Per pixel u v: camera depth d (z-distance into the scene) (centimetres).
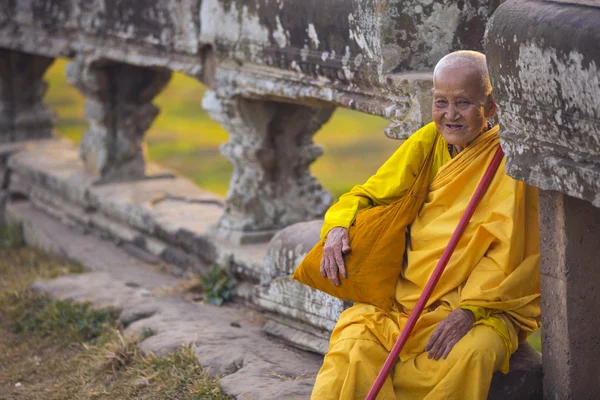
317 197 1101
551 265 615
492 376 639
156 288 1084
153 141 2391
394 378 636
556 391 631
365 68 758
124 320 952
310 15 815
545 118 552
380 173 685
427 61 750
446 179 645
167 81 1371
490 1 753
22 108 1684
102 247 1297
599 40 497
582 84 514
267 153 1044
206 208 1247
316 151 1084
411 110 722
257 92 938
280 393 704
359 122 2584
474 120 619
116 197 1309
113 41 1202
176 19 1043
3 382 884
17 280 1172
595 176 526
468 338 602
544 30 536
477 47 760
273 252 862
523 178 586
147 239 1231
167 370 814
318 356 822
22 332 996
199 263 1118
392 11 727
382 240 661
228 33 948
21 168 1546
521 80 563
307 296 820
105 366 863
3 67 1638
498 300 617
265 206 1070
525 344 687
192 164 2156
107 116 1363
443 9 743
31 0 1345
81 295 1043
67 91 3033
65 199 1434
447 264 633
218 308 1008
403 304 657
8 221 1562
